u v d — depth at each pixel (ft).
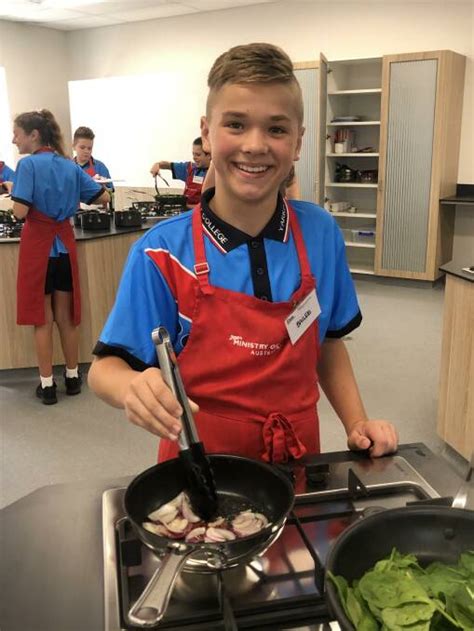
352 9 19.93
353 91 19.30
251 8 21.67
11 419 10.87
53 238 10.87
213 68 3.10
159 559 2.34
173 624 2.08
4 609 2.24
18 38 24.35
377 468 3.15
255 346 3.34
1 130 24.63
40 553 2.56
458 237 20.07
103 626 2.14
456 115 18.58
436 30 18.83
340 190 21.54
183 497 2.68
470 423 8.57
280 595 2.21
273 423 3.37
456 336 8.70
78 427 10.53
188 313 3.37
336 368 3.98
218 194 3.33
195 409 2.75
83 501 2.95
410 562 2.14
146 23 23.98
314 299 3.52
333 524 2.66
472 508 2.65
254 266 3.39
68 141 26.91
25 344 12.50
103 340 3.33
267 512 2.71
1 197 16.96
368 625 1.83
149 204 16.70
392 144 18.57
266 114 2.91
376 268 19.84
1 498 8.37
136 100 23.38
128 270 3.40
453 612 1.88
